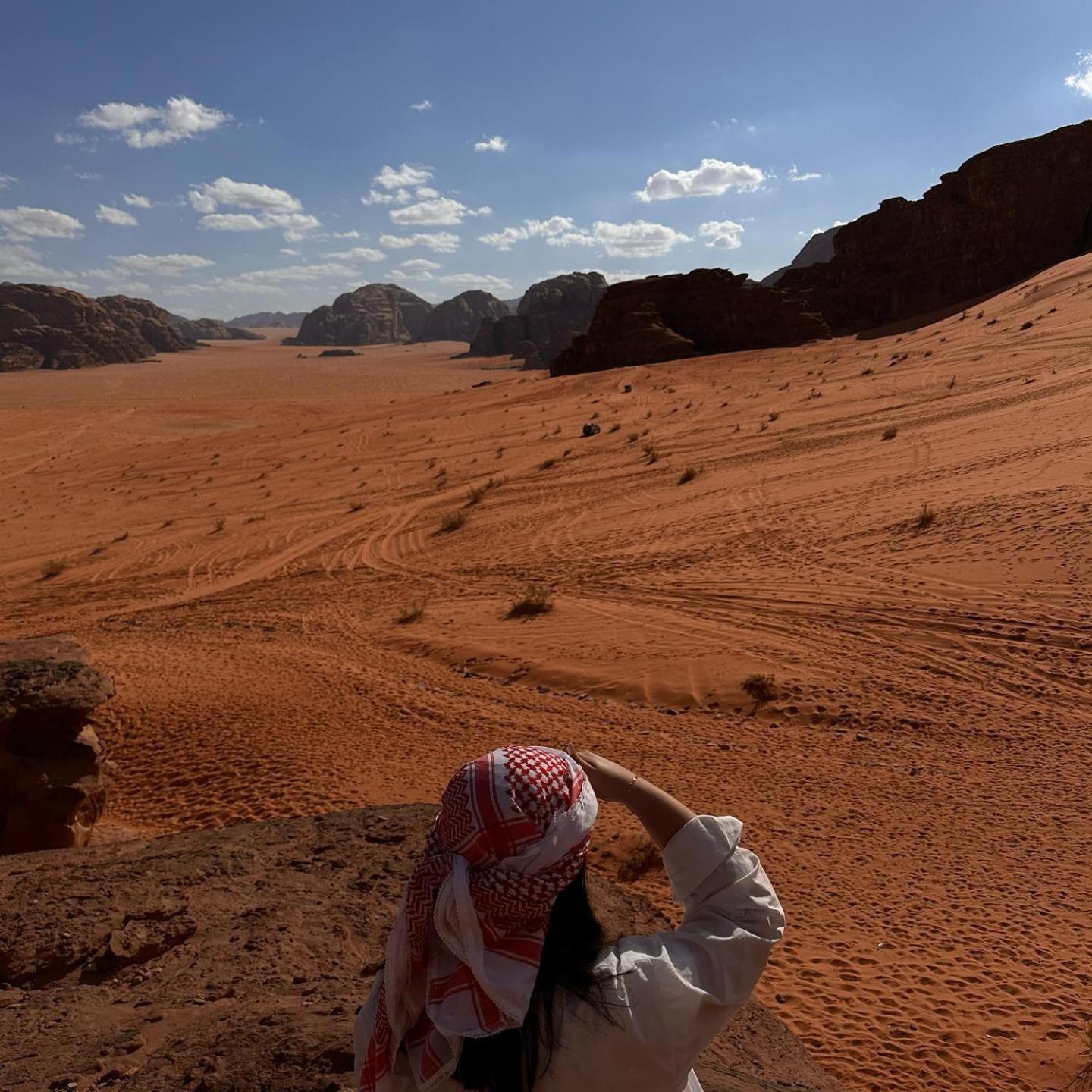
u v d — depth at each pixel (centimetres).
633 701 1584
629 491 3447
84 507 4697
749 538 2458
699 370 7738
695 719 1486
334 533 3466
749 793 1165
